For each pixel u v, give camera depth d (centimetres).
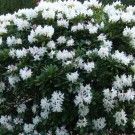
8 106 203
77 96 173
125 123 183
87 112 176
